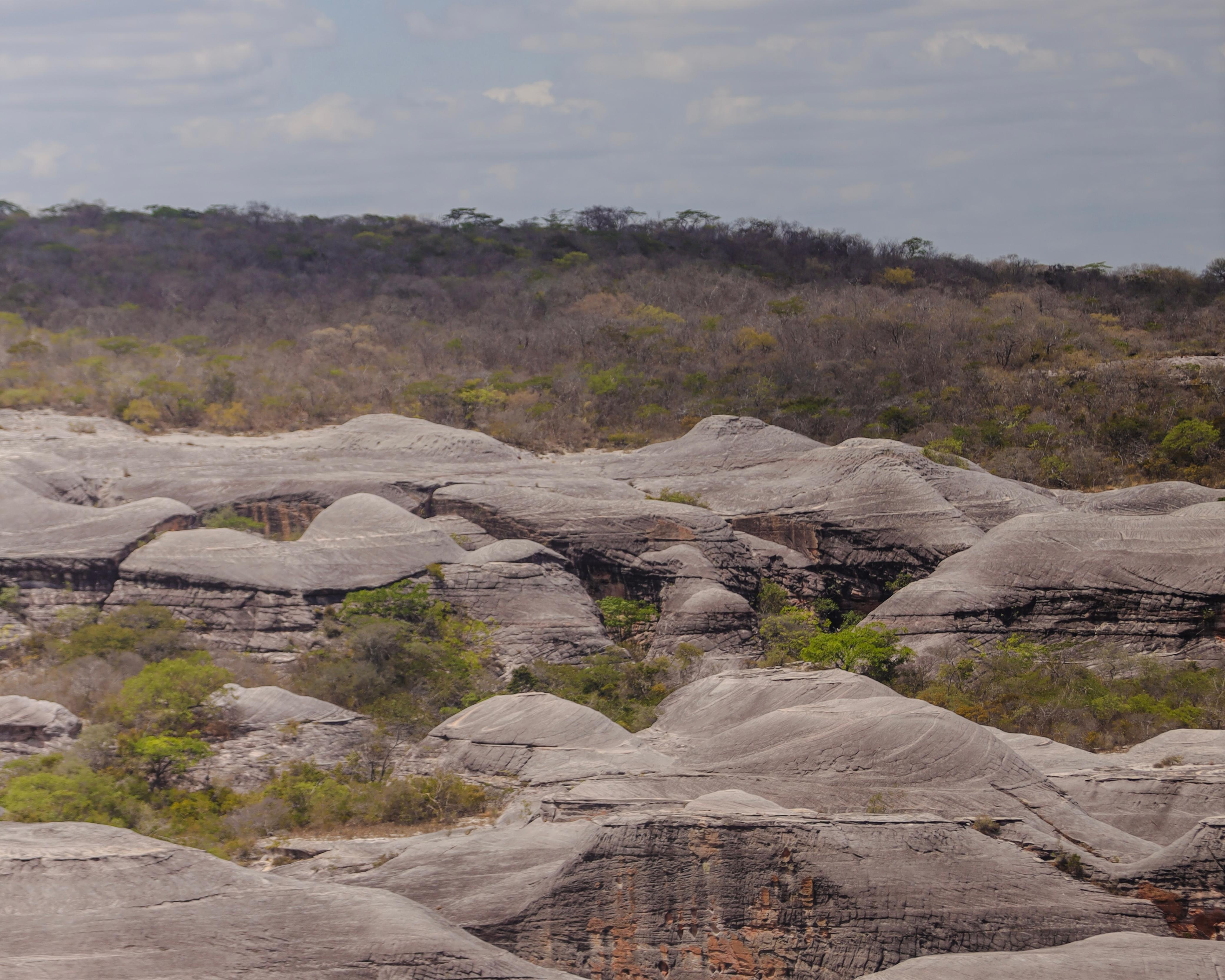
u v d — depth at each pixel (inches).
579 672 921.5
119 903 396.2
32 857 405.7
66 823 452.4
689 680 928.9
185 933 385.7
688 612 1040.2
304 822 639.8
